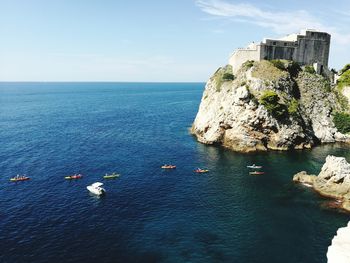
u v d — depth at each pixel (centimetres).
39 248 4506
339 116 11175
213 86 12419
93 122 15325
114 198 6197
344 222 5291
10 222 5209
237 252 4444
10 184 6881
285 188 6725
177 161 8600
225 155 9188
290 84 11012
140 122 15338
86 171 7762
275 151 9594
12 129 13188
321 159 8775
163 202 6025
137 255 4362
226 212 5628
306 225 5194
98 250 4472
